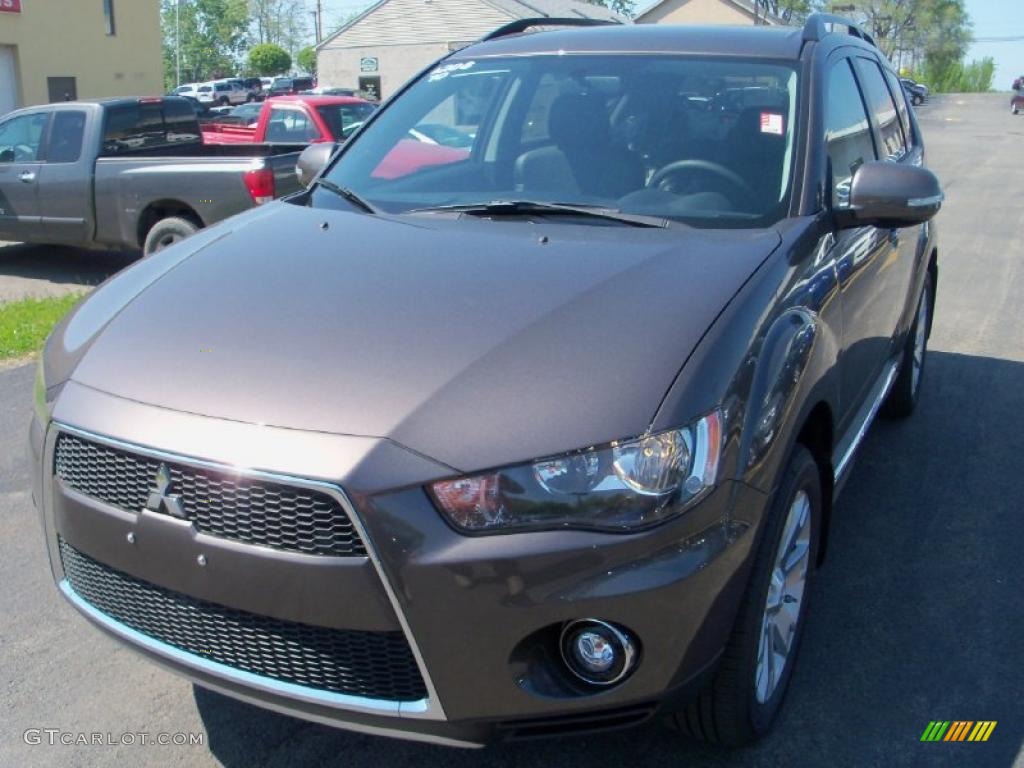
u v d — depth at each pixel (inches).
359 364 98.3
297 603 92.0
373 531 88.7
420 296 109.0
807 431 120.6
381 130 164.9
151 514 96.8
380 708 93.4
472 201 142.7
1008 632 140.3
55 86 1154.0
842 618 142.6
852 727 120.0
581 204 137.6
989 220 541.3
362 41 1876.2
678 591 90.9
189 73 3538.4
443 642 90.4
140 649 104.3
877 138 176.4
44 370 115.0
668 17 1894.7
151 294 118.3
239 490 92.6
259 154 403.9
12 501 180.7
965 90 3988.7
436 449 90.4
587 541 89.4
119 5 1229.1
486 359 97.4
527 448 90.2
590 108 150.6
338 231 130.8
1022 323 309.7
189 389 99.1
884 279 161.9
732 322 103.7
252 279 117.3
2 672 131.2
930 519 173.3
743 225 129.3
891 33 3799.2
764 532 101.1
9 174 400.5
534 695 92.1
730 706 104.9
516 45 170.4
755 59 151.5
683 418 93.0
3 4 1072.8
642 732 119.1
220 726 121.6
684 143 141.9
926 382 247.1
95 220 386.0
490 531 89.5
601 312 103.5
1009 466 195.9
